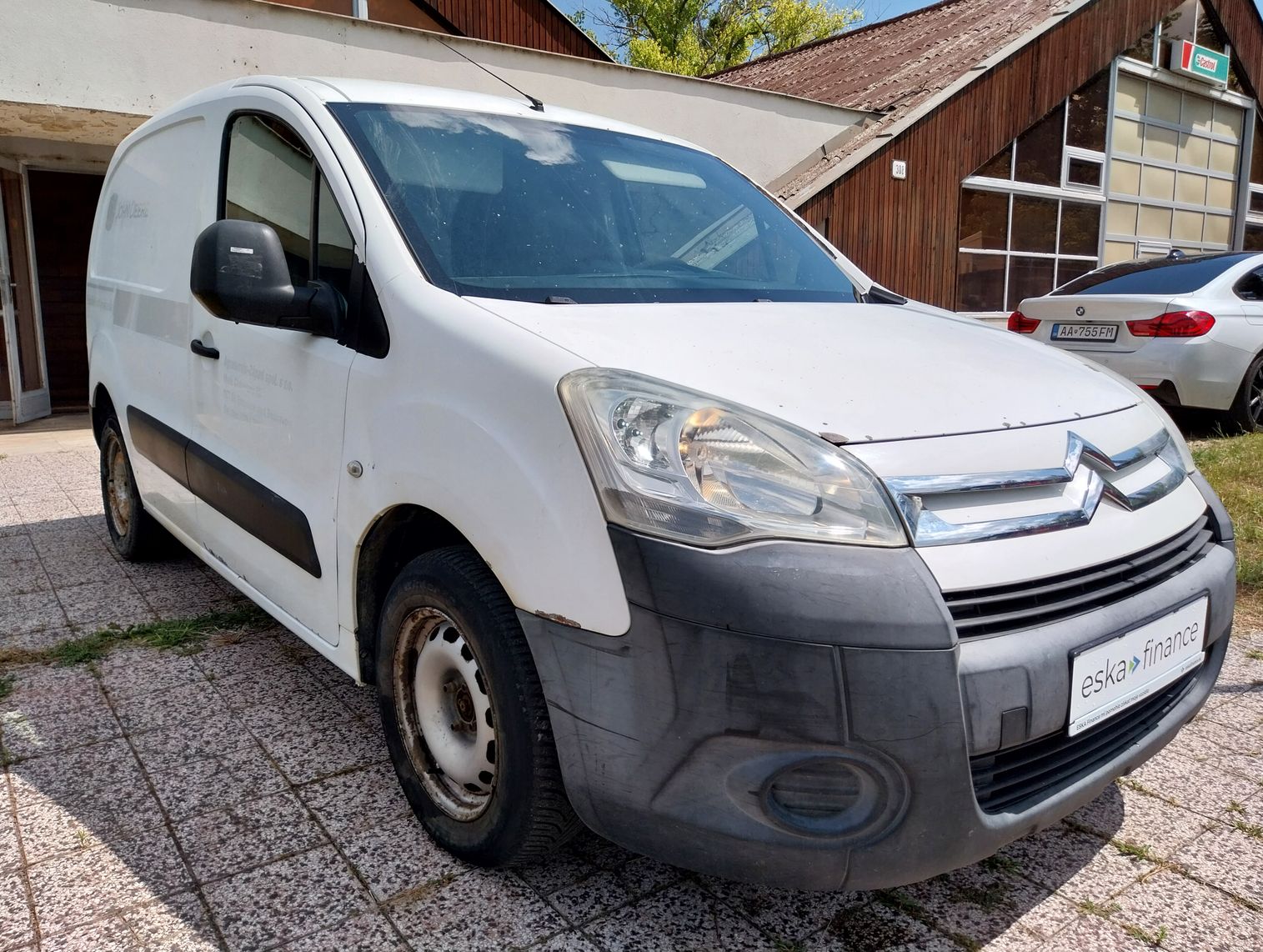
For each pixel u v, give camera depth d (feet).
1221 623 6.95
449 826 6.97
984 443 5.94
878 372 6.58
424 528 7.39
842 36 58.18
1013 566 5.50
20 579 13.70
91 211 37.50
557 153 9.29
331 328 7.61
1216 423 24.23
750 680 5.11
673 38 109.60
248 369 8.96
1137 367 22.77
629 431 5.56
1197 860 7.18
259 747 8.76
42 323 32.45
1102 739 6.23
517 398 5.99
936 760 5.14
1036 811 5.68
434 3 33.50
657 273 8.51
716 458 5.46
